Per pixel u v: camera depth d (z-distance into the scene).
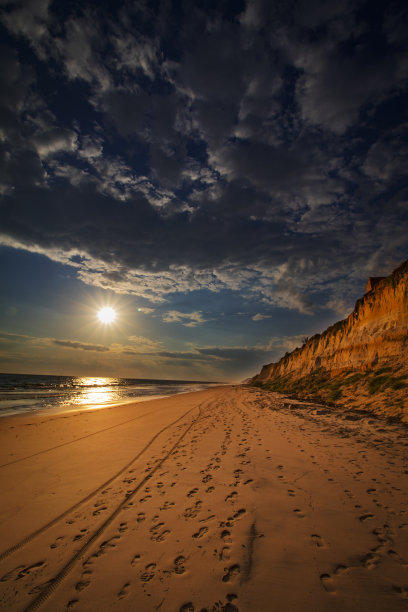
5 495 5.08
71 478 5.86
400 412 10.38
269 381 50.84
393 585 2.60
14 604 2.63
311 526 3.64
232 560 3.09
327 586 2.64
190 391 46.25
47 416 15.53
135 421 13.22
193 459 6.75
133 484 5.41
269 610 2.42
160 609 2.50
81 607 2.57
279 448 7.26
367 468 5.48
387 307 18.42
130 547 3.44
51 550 3.45
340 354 22.95
